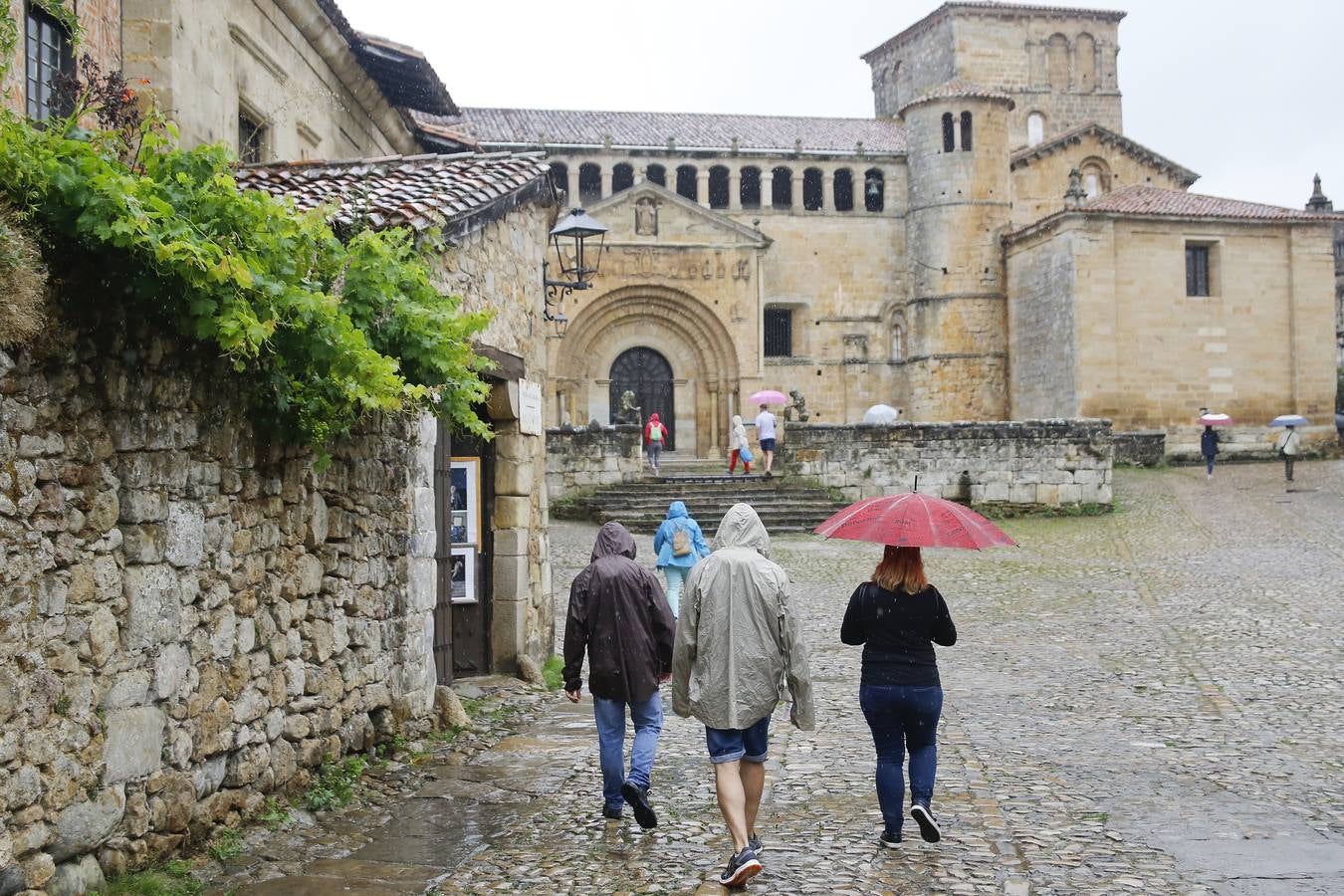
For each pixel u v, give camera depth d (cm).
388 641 902
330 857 659
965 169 4425
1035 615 1680
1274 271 4038
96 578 556
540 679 1230
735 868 591
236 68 1420
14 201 508
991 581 1991
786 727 1043
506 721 1055
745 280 4216
